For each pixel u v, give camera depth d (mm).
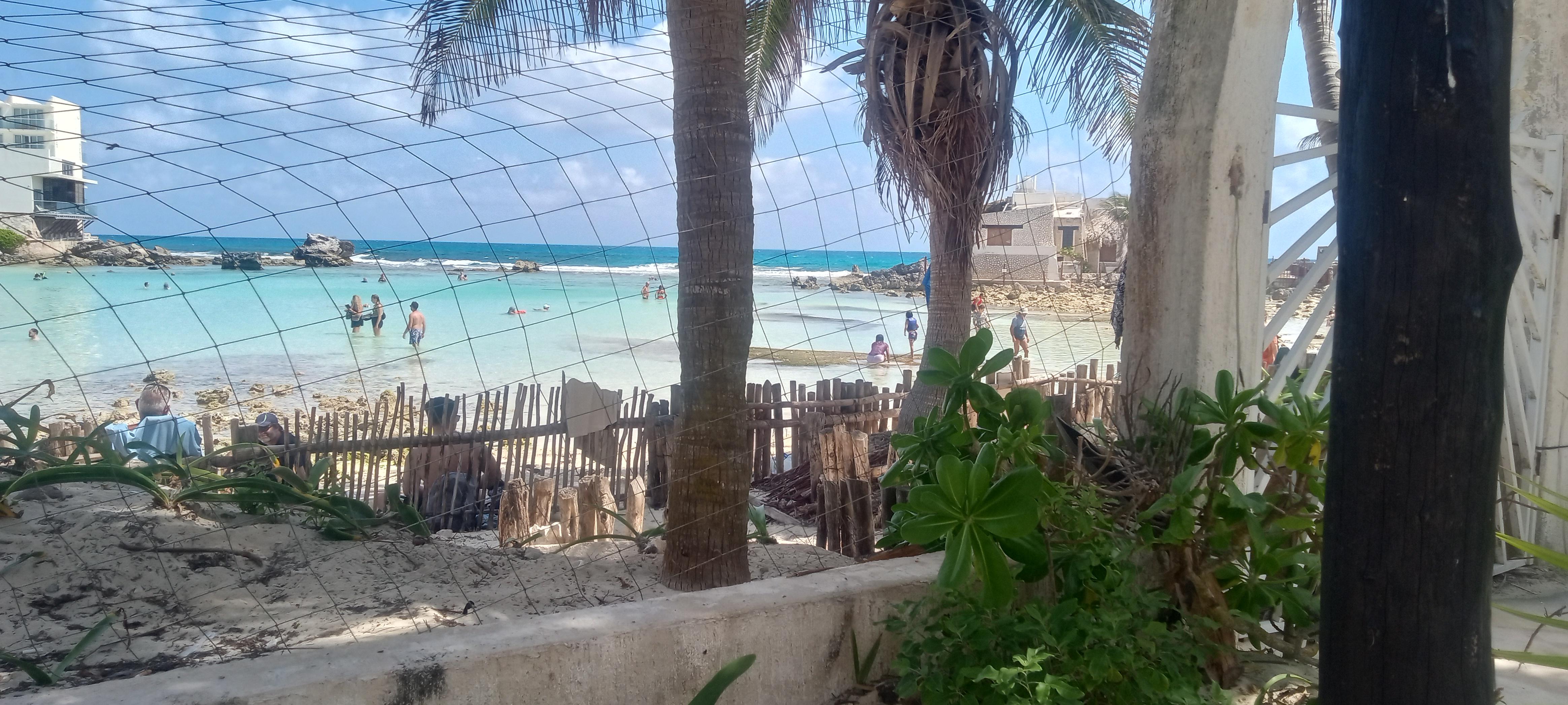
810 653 2689
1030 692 2271
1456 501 1751
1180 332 3225
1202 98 3146
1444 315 1711
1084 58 8258
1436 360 1721
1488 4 1684
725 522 4320
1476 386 1731
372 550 4488
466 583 4270
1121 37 7875
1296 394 2787
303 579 4012
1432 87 1685
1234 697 2658
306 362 15773
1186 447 2898
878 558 3387
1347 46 1827
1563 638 3240
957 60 6449
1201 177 3154
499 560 4723
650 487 7016
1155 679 2354
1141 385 3336
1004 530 2328
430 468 6395
